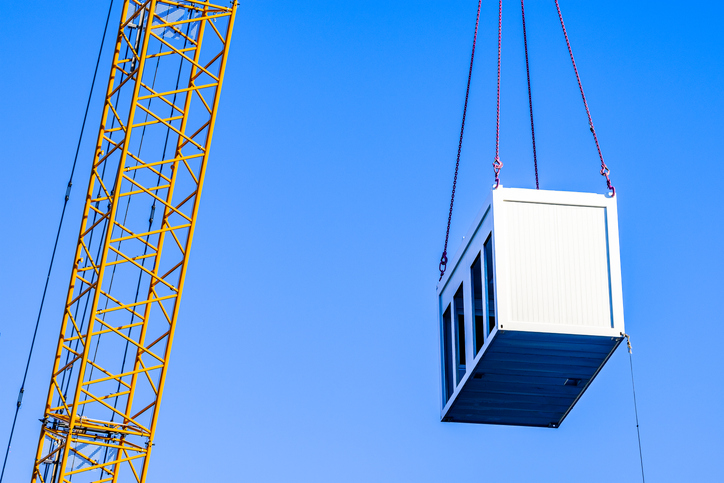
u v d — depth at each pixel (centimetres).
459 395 2531
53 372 3275
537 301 2197
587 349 2259
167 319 3347
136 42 3394
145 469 3228
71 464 3184
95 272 3272
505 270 2205
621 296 2212
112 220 3225
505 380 2441
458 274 2589
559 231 2247
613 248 2242
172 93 3391
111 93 3353
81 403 3159
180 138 3406
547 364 2345
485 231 2317
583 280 2222
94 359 3303
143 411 3278
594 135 2408
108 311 3256
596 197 2281
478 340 2383
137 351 3316
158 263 3359
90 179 3353
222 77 3444
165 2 3419
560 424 2711
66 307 3309
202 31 3425
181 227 3378
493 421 2727
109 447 3228
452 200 2956
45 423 3216
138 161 3312
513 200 2261
